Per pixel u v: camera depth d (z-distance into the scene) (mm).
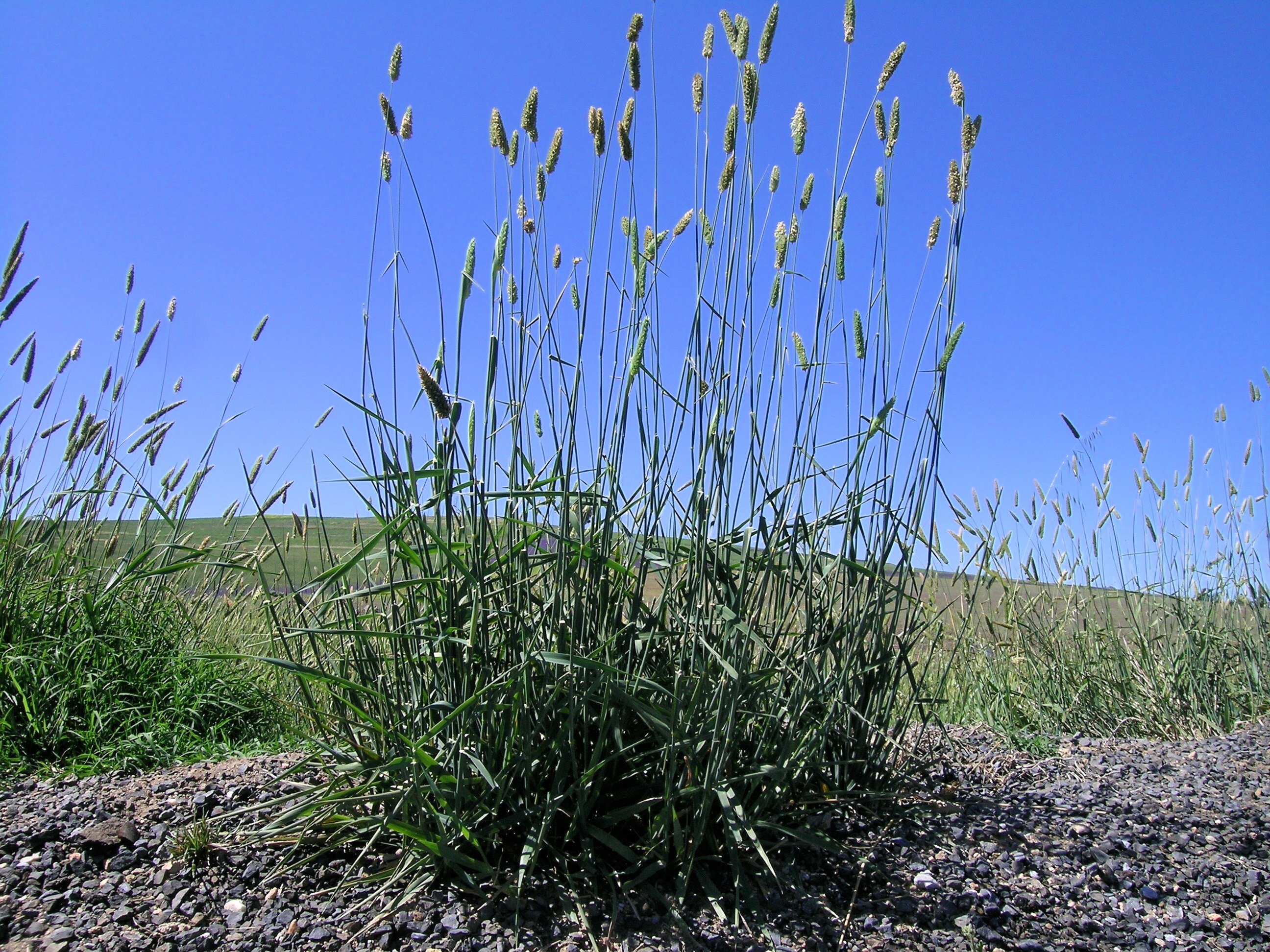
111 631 2291
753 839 1423
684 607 1535
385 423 1437
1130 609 3119
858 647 1695
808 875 1509
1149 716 2791
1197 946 1420
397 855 1479
